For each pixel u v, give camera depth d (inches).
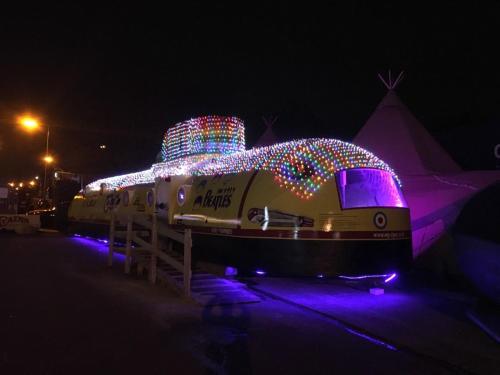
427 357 189.9
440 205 362.9
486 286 241.9
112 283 327.9
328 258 273.1
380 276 296.0
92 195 669.9
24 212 1501.0
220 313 251.0
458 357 190.4
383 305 280.1
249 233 297.1
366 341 209.8
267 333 217.8
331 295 306.8
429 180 395.2
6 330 211.9
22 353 182.5
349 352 194.2
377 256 278.2
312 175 284.8
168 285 311.7
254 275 325.1
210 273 348.2
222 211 324.2
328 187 280.4
